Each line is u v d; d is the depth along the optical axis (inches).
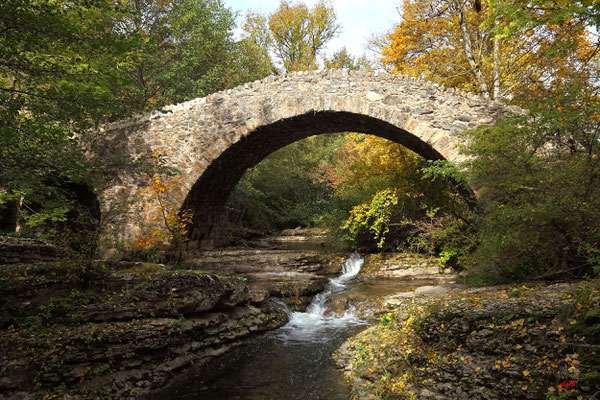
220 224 621.6
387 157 549.3
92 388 163.8
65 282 209.5
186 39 725.9
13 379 150.3
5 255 228.4
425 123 398.3
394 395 161.6
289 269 461.4
